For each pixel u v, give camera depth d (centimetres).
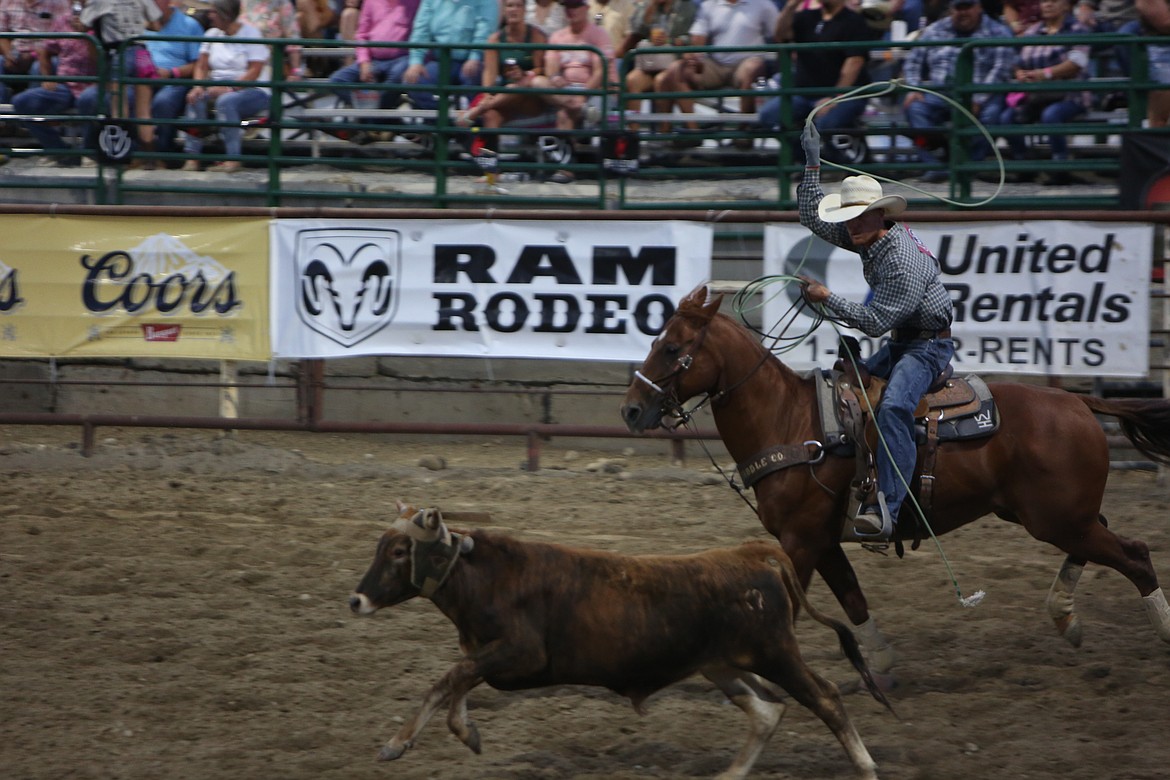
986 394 2461
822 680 1897
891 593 3016
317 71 5441
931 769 2008
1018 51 4616
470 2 4944
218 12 5141
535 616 1839
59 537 3319
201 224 4172
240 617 2722
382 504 3762
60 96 5238
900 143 4944
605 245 4075
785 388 2475
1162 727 2184
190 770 1956
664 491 3978
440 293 4138
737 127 4997
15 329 4238
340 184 5016
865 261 2414
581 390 4634
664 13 5034
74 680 2336
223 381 4447
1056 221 3894
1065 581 2544
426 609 2834
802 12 4712
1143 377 4094
